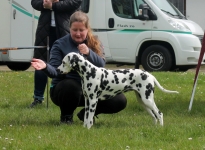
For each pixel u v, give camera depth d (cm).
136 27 2131
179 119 1026
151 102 890
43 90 1188
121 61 2167
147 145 769
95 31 2184
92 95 853
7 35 2114
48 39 1088
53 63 903
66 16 1141
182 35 2089
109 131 857
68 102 906
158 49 2120
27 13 2088
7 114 1048
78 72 855
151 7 2123
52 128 887
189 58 2102
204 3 3192
